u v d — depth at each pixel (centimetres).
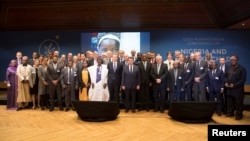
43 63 777
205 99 704
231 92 657
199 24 998
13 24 1058
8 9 981
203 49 1025
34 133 522
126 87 727
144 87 749
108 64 746
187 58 803
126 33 1045
